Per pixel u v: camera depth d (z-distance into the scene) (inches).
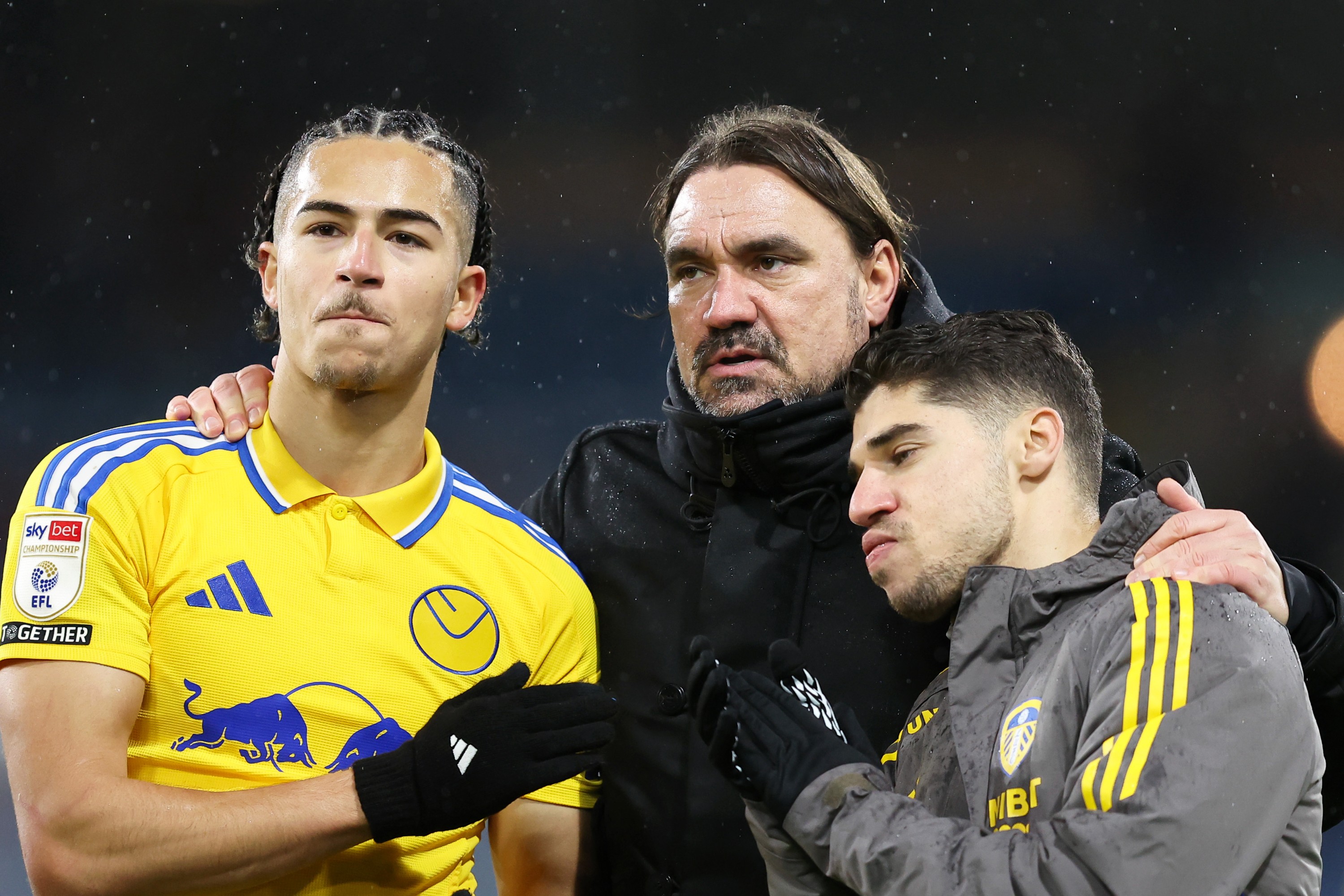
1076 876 174.6
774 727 210.4
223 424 262.4
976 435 223.0
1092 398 237.9
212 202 1359.5
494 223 1382.9
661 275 1376.7
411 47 1314.0
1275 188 1316.4
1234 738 178.9
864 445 231.5
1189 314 1337.4
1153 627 190.2
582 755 234.8
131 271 1366.9
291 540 249.4
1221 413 1323.8
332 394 252.7
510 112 1358.3
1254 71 1282.0
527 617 267.6
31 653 225.5
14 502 1348.4
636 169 1370.6
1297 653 214.2
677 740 273.4
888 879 187.6
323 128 264.5
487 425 1379.2
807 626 271.7
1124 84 1305.4
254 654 238.8
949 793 215.6
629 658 285.3
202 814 214.7
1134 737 181.5
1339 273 1307.8
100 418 1369.3
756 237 273.3
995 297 1366.9
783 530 280.2
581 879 279.0
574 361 1376.7
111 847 212.5
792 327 275.0
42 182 1347.2
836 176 282.8
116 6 1279.5
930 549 222.5
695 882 264.7
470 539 269.0
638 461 310.0
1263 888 191.3
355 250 245.3
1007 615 214.8
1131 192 1341.0
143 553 238.4
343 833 217.8
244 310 1370.6
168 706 234.5
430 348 255.4
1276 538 1298.0
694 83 1338.6
